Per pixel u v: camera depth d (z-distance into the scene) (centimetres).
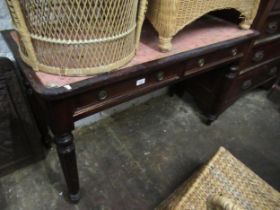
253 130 152
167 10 74
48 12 55
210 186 87
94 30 60
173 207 81
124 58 72
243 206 82
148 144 135
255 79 157
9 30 88
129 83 77
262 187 89
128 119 151
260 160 133
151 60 78
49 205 102
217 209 52
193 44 92
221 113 157
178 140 140
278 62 164
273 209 82
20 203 102
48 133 119
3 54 96
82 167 119
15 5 54
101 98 73
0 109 93
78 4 54
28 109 102
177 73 90
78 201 104
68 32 58
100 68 66
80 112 71
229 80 125
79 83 64
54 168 117
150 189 113
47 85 62
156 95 171
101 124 146
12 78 92
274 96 176
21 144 106
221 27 110
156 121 152
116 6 58
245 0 96
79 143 132
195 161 128
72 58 63
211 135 145
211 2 84
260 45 132
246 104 173
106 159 125
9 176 111
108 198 107
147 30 99
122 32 65
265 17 113
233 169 93
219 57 103
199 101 154
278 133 151
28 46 61
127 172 119
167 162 126
